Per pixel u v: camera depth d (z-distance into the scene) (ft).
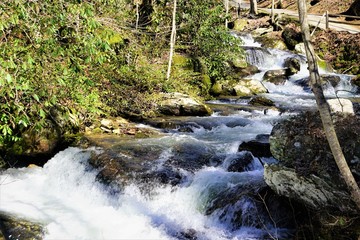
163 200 19.04
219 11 49.85
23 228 16.69
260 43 72.02
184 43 51.60
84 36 19.25
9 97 20.40
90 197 21.13
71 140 26.35
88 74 31.53
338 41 66.80
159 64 44.24
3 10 17.12
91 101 29.86
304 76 54.90
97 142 25.58
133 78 37.50
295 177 14.42
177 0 49.98
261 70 57.52
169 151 23.76
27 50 19.26
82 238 16.51
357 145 13.20
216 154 22.81
